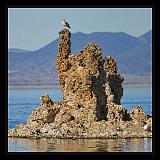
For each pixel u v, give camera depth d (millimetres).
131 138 171250
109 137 170750
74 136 171500
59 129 173750
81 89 178500
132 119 182250
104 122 175875
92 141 168125
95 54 180875
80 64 180875
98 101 178875
